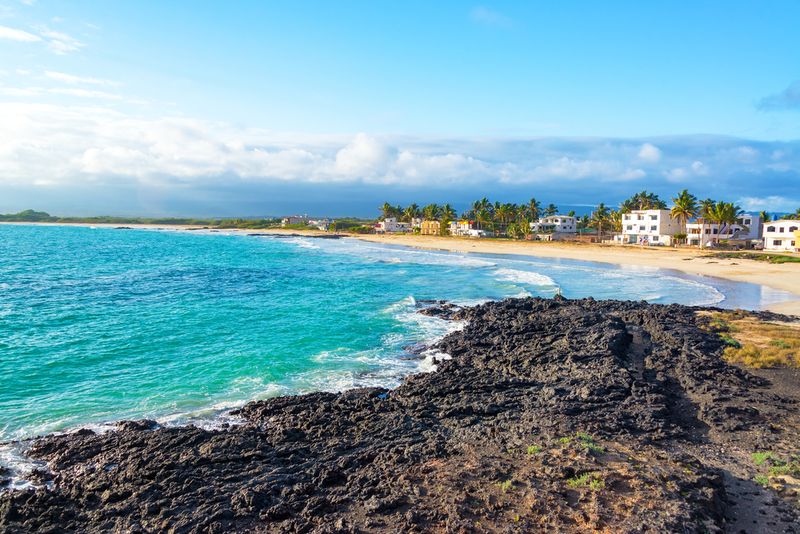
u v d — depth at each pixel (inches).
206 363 960.9
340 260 3346.5
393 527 404.8
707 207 4067.4
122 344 1080.2
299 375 903.7
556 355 940.6
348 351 1068.5
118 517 444.8
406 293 1894.7
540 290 1998.0
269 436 623.8
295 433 631.2
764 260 2942.9
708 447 573.0
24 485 514.6
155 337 1147.9
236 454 561.3
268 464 545.0
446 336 1181.7
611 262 3198.8
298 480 502.3
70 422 682.8
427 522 403.2
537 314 1373.0
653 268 2839.6
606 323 1165.1
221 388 827.4
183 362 963.3
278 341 1138.7
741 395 729.6
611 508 396.2
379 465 528.4
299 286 2055.9
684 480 439.5
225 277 2315.5
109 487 498.0
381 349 1090.7
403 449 563.2
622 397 720.3
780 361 906.7
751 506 438.3
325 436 624.7
